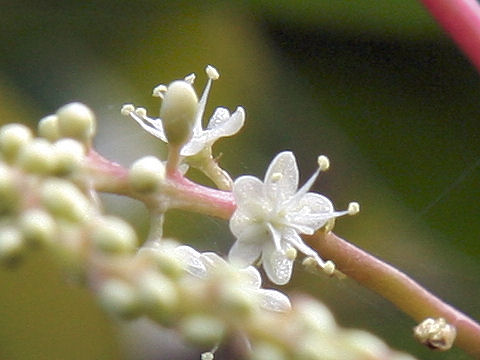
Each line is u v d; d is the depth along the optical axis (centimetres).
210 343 5
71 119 6
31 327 9
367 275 6
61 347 9
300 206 7
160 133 7
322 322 5
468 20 7
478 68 7
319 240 7
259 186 7
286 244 7
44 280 9
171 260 5
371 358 5
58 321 9
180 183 6
